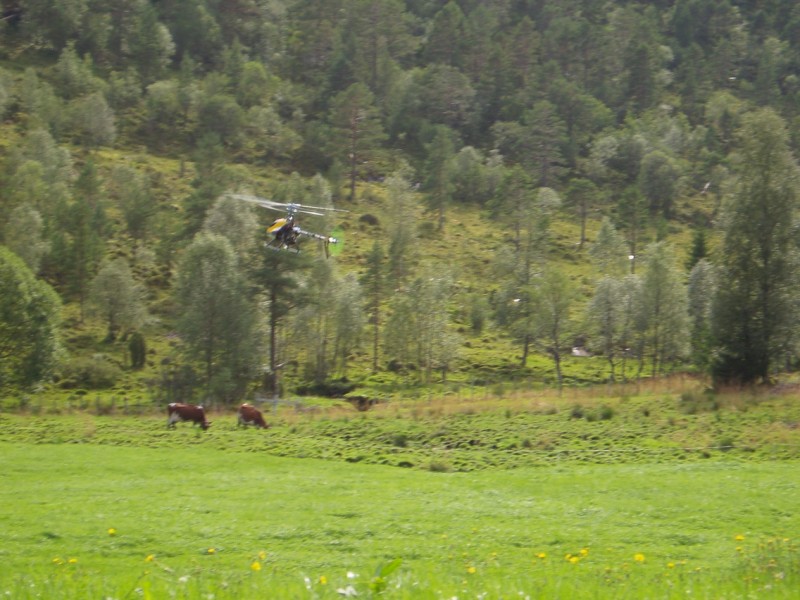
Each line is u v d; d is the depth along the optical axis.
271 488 44.59
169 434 67.12
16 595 18.36
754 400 71.50
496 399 81.69
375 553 30.19
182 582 18.80
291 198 153.38
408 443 62.84
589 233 195.62
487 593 17.58
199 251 110.19
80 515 36.84
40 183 158.88
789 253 85.69
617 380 120.19
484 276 167.50
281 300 117.19
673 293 118.88
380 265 145.25
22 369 98.12
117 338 132.62
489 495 42.69
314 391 113.69
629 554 30.36
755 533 34.22
